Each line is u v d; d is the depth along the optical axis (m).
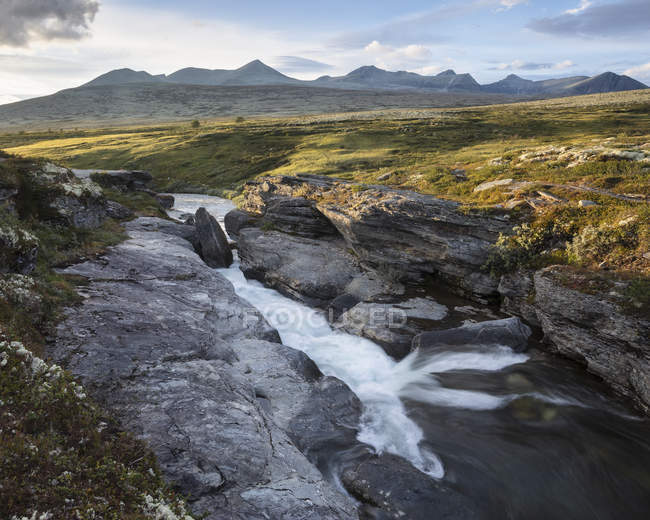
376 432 11.55
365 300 20.42
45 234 18.03
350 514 8.03
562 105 168.88
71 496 5.52
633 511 9.25
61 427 6.90
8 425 6.24
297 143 98.88
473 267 20.12
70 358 9.88
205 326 14.16
